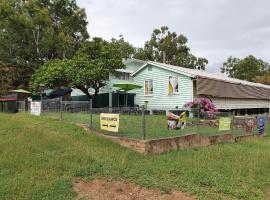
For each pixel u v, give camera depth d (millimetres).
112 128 11773
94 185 7172
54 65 24844
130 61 32281
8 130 11328
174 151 11203
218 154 10914
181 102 23500
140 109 15828
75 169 7910
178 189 7125
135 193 6898
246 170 8969
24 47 37594
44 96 28562
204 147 12445
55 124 12797
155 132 12422
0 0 35531
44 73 24891
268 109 34469
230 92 26547
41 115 15516
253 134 16672
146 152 10422
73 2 43531
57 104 15125
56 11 42375
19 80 35812
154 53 59344
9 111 19188
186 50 60594
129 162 9023
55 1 41906
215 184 7531
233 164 9547
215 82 24656
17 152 8805
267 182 8047
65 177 7391
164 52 52562
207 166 9117
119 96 28188
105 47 24875
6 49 36344
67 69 23562
